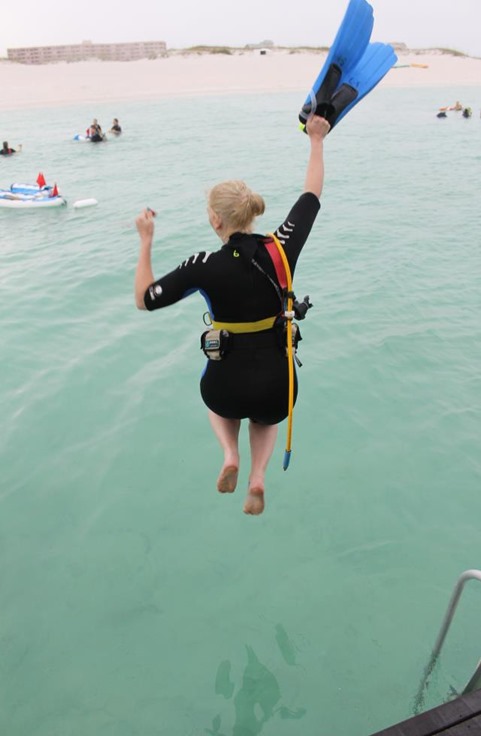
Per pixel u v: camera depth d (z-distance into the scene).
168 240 11.17
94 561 4.38
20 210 14.09
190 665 3.66
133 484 5.08
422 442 5.48
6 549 4.48
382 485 5.00
